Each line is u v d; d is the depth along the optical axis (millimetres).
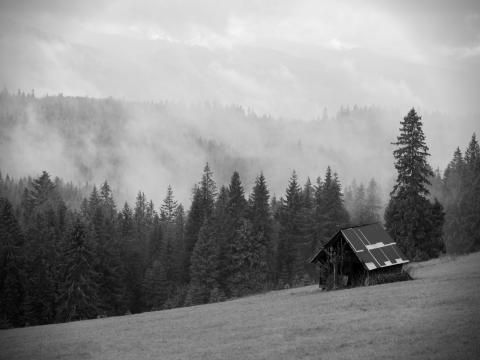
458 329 28734
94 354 33812
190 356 30188
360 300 41219
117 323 47031
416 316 32938
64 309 74500
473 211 82438
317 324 34594
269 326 36281
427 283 45094
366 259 50562
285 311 41906
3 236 79688
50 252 85188
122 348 34750
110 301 88062
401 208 69812
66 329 46375
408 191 69625
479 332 27812
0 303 74500
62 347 37031
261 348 30125
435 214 71562
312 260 55500
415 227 69000
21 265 78375
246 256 87875
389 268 50969
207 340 34188
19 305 76250
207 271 88000
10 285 75938
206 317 44281
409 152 69812
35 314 76250
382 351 26625
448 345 26297
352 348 27812
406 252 68938
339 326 33062
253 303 51156
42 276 78688
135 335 38938
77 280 75062
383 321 32719
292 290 65062
